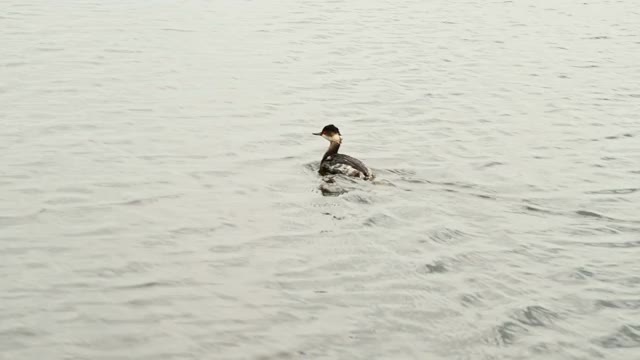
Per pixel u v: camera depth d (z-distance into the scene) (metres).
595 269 18.53
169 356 14.75
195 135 26.22
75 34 38.25
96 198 21.17
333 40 39.59
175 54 35.81
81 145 24.88
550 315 16.59
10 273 17.30
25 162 23.31
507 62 37.31
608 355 15.40
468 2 50.72
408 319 16.22
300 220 20.27
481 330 15.97
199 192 21.80
